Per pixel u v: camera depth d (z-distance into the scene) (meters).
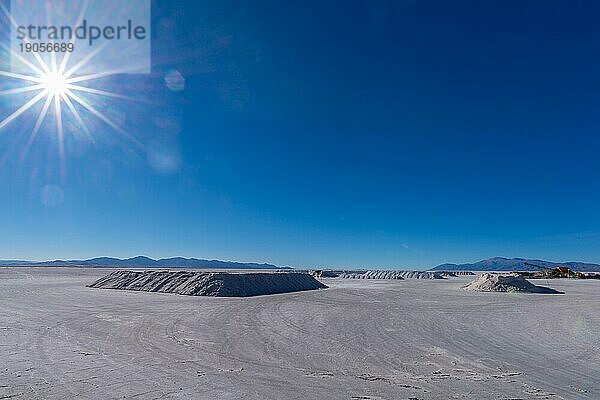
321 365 8.09
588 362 8.56
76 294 23.06
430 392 6.51
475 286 31.38
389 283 42.34
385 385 6.85
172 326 12.20
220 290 23.91
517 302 20.83
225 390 6.43
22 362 7.98
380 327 12.50
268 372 7.52
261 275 28.61
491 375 7.54
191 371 7.47
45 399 5.91
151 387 6.50
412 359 8.67
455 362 8.45
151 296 22.38
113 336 10.66
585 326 13.08
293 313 15.45
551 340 10.83
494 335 11.46
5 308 16.45
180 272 29.09
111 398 5.98
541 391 6.65
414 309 17.20
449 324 13.27
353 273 69.81
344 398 6.18
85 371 7.37
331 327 12.37
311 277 34.53
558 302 20.92
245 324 12.73
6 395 6.07
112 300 19.88
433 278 61.12
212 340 10.24
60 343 9.78
